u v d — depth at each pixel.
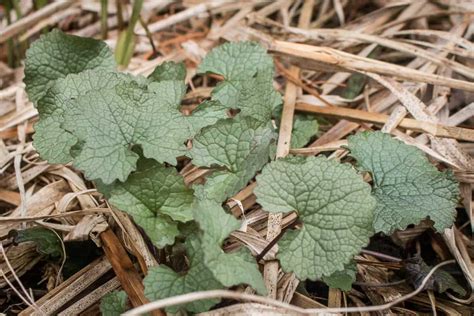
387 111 0.60
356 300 0.50
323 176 0.45
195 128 0.49
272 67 0.56
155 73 0.55
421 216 0.47
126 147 0.46
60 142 0.49
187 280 0.43
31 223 0.52
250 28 0.66
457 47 0.62
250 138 0.48
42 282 0.52
